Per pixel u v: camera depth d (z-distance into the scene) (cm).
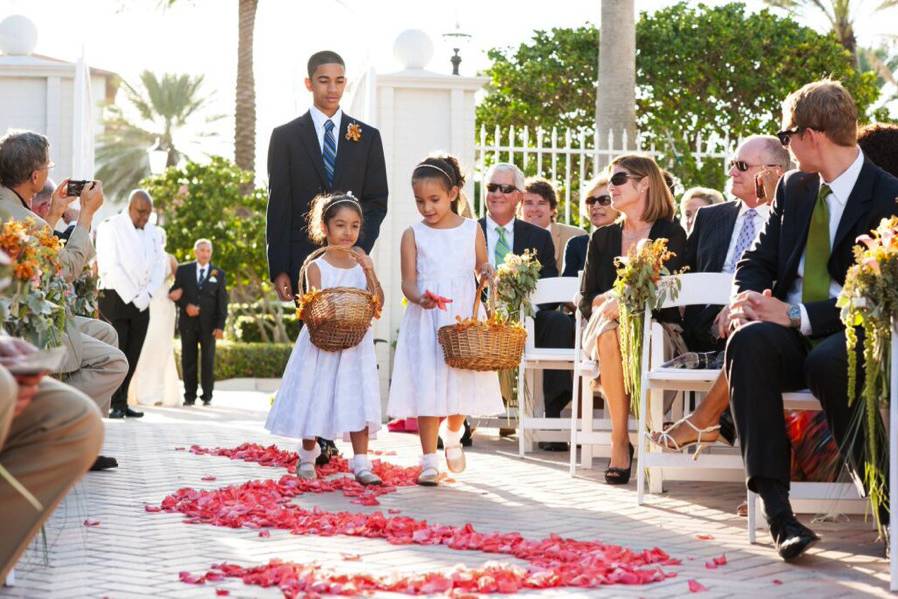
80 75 1220
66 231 883
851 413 475
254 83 3014
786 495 482
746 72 2000
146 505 578
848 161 525
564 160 1703
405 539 494
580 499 629
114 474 697
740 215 712
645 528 544
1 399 298
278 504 588
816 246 529
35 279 461
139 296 1206
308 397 670
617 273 656
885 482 454
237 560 459
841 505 538
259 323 2553
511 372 866
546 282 813
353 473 670
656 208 721
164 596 401
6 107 1223
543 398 878
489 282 694
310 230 757
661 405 639
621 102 1438
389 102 1190
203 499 577
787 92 1981
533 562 455
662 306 612
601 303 708
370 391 667
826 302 501
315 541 498
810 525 552
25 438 326
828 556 484
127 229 1205
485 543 480
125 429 992
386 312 1190
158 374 1441
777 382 489
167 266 1390
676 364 622
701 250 723
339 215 677
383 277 1190
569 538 511
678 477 651
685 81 2009
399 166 1195
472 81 1195
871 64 2975
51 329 481
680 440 591
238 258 2506
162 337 1438
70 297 654
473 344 645
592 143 1942
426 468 669
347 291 651
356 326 652
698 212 735
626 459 695
